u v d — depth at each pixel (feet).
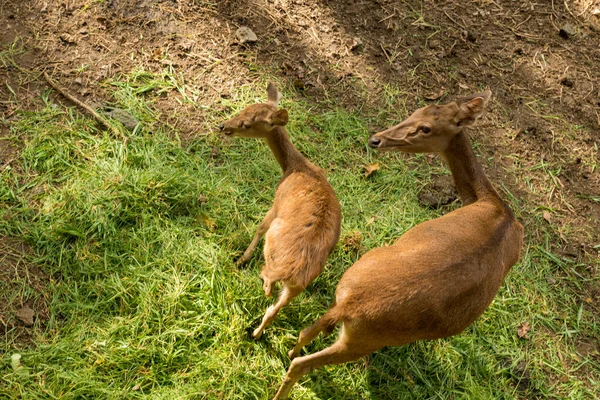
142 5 21.98
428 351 17.06
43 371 14.32
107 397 14.24
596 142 23.48
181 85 20.77
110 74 20.27
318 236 15.24
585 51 26.09
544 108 23.90
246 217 18.39
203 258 16.85
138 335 15.29
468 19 25.95
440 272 13.88
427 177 21.12
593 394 17.58
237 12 23.07
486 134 22.71
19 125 18.34
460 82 23.85
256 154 19.92
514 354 17.72
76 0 21.35
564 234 20.94
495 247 15.03
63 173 17.83
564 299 19.42
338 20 24.21
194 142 19.65
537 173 22.20
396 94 22.88
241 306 16.31
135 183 17.61
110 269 16.29
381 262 14.03
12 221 16.51
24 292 15.53
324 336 16.35
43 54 20.08
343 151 20.97
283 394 14.69
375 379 16.25
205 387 14.74
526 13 26.78
